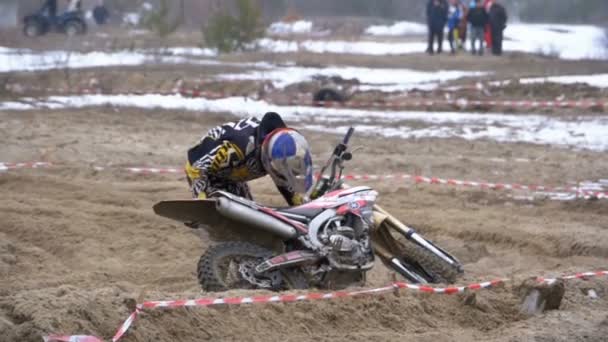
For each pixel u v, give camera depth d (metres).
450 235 27.53
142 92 65.81
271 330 16.31
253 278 17.78
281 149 17.55
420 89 67.44
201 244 26.12
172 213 17.55
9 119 50.09
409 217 28.97
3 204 29.94
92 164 38.59
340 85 70.12
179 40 111.38
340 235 17.89
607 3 151.00
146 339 15.02
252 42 99.44
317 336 16.28
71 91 65.56
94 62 85.06
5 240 25.03
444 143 45.81
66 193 32.41
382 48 110.00
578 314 18.53
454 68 85.88
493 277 21.41
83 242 25.77
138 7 143.62
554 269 23.83
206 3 134.75
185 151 42.72
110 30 126.81
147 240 26.28
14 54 89.56
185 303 16.02
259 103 62.53
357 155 41.38
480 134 49.22
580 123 52.62
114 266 23.58
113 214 29.25
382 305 17.88
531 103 60.12
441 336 16.83
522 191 33.50
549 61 90.00
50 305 15.23
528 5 156.38
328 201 18.38
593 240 26.00
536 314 18.42
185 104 60.34
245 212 17.34
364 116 57.12
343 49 107.94
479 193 32.72
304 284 18.23
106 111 55.94
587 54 98.56
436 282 19.55
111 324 15.13
